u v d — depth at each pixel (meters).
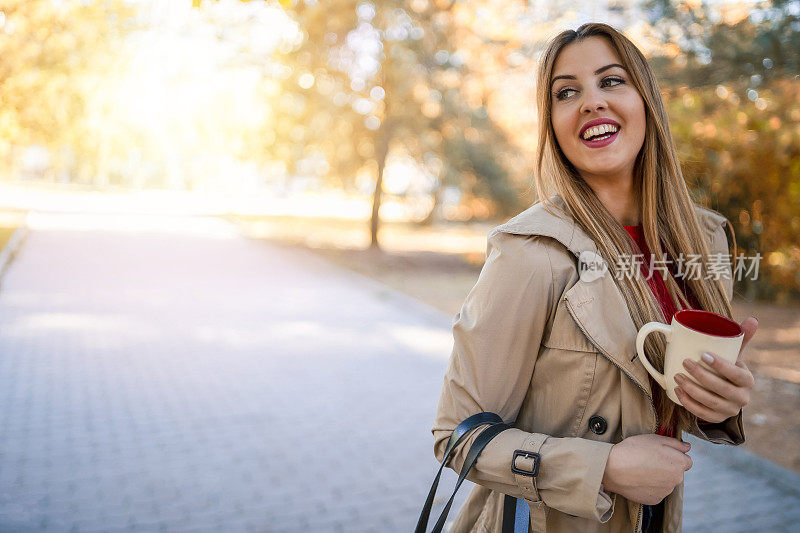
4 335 7.52
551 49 1.28
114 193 47.91
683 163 2.00
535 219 1.16
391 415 5.39
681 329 1.00
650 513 1.19
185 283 12.11
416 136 17.89
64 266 13.41
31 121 13.19
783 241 6.21
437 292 12.34
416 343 8.17
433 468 4.32
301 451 4.55
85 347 7.17
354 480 4.11
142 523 3.47
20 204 30.25
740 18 5.73
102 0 11.06
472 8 13.17
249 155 22.78
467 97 16.39
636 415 1.10
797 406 5.62
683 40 5.99
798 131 5.52
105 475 4.03
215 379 6.23
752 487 4.10
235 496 3.83
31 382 5.86
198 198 48.50
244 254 17.19
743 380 0.95
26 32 10.59
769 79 5.60
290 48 16.39
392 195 24.67
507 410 1.14
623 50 1.23
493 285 1.13
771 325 8.68
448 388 1.17
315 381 6.31
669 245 1.31
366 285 12.94
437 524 1.12
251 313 9.62
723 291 1.32
